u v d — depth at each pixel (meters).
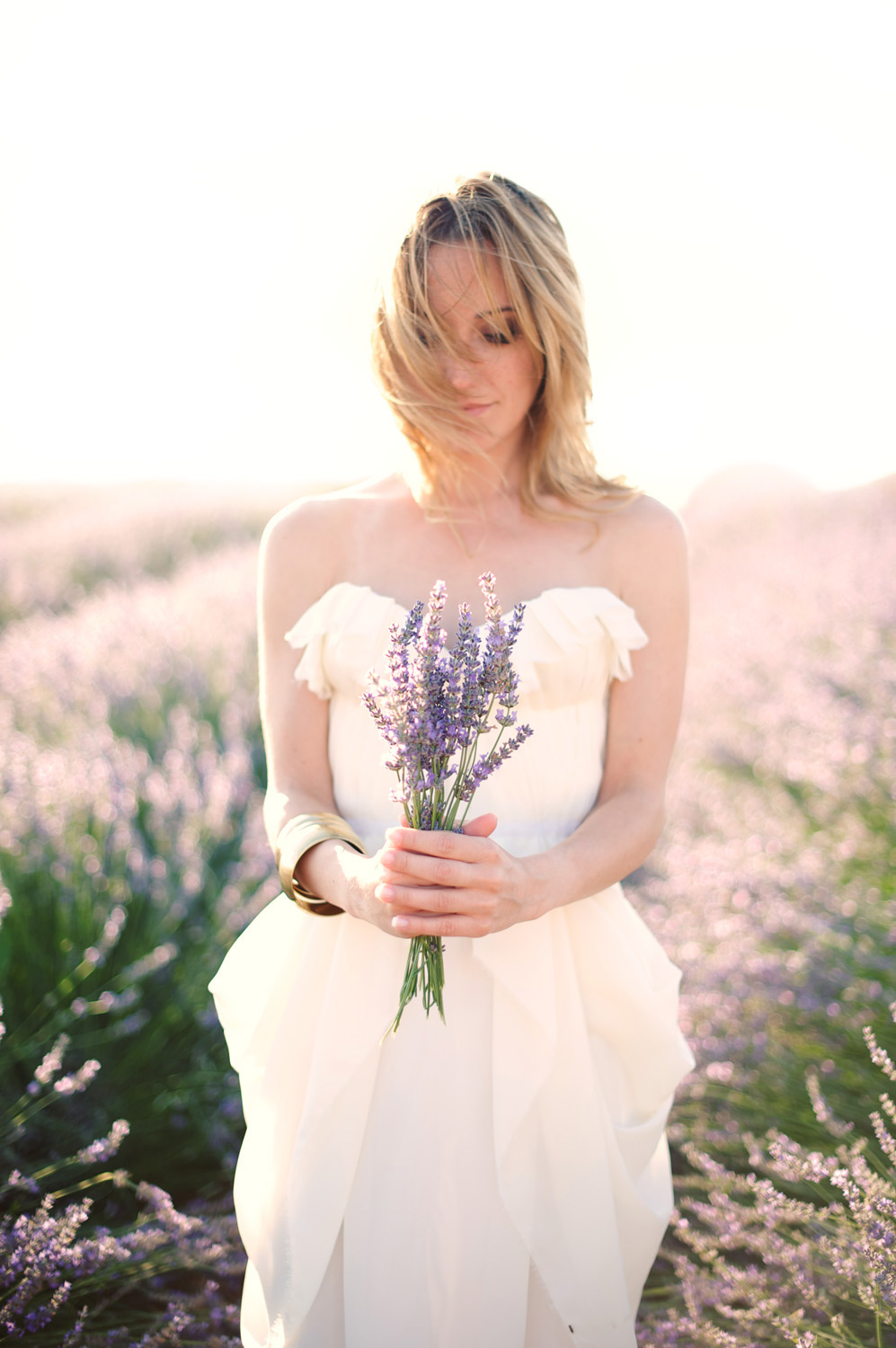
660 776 1.67
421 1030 1.50
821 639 5.20
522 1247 1.47
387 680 1.34
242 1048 1.66
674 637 1.66
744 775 4.47
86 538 9.52
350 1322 1.45
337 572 1.68
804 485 9.59
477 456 1.61
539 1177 1.50
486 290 1.49
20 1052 2.47
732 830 3.72
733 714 4.71
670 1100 1.70
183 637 5.59
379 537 1.67
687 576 1.68
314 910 1.53
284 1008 1.60
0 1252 1.86
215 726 4.78
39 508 11.35
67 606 7.79
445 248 1.49
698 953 2.97
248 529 10.30
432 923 1.33
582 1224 1.49
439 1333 1.44
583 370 1.59
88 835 3.15
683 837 3.88
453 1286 1.44
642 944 1.74
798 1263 1.82
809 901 3.09
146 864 3.13
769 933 2.99
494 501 1.67
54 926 2.88
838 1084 2.49
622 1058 1.66
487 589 1.38
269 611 1.69
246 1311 1.55
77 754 3.55
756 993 2.72
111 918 2.84
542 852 1.57
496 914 1.36
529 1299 1.53
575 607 1.58
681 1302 1.98
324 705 1.68
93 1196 2.42
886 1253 1.54
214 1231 2.12
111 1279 2.05
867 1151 2.17
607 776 1.69
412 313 1.52
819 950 2.82
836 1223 1.89
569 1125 1.51
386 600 1.60
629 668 1.61
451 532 1.66
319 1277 1.43
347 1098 1.48
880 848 3.40
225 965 1.74
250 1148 1.57
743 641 5.28
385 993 1.52
